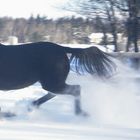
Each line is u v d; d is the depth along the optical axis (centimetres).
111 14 2398
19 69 1091
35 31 3312
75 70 1112
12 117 1070
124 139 823
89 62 1105
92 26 2512
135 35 2306
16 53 1096
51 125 970
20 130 902
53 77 1095
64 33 2881
